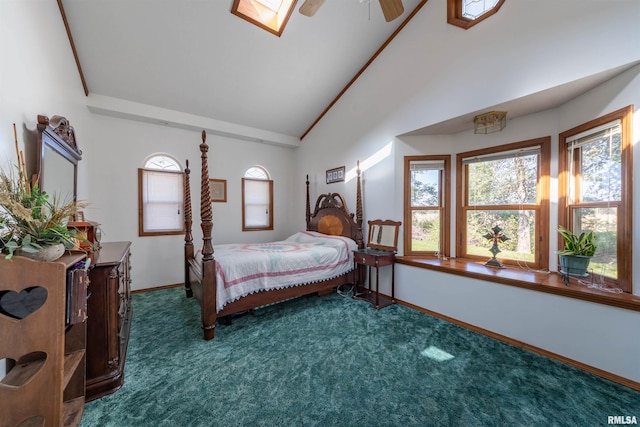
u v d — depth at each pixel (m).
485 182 2.93
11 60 1.41
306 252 3.11
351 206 3.96
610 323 1.73
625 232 1.77
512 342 2.21
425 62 2.86
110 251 1.99
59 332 1.07
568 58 1.88
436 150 3.20
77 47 2.63
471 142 3.01
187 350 2.09
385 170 3.40
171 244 3.95
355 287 3.48
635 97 1.68
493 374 1.78
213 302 2.30
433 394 1.58
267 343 2.20
